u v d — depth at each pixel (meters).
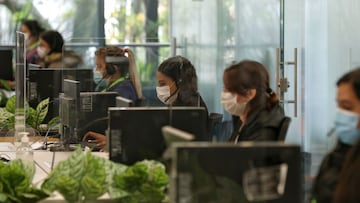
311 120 6.71
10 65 7.93
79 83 5.00
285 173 2.30
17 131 4.51
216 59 7.48
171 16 8.62
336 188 2.58
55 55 7.75
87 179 2.90
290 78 6.21
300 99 6.30
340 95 2.76
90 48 8.23
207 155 2.30
